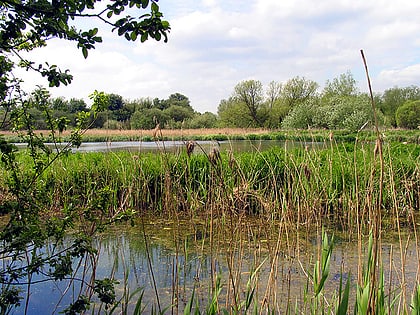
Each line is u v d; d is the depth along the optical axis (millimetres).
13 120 2631
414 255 5297
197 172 8211
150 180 8336
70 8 2393
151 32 2490
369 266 2203
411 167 7773
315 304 2654
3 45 2406
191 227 5988
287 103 59094
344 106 37188
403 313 2479
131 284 4496
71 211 2613
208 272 4645
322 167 8242
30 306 3949
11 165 2492
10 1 2240
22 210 2375
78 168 8742
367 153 7227
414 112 36625
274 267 3045
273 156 8484
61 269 2330
